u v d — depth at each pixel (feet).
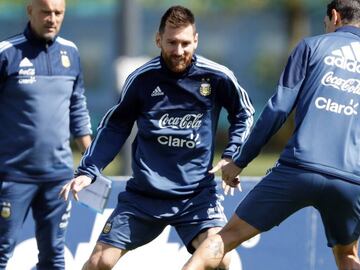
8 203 76.74
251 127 70.64
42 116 76.13
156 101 69.05
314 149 63.87
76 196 68.80
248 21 267.18
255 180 83.92
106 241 69.77
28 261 83.20
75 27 261.03
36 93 75.97
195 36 68.33
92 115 256.73
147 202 69.67
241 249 84.02
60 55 77.10
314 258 84.38
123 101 69.72
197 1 263.70
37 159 76.54
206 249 64.80
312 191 64.08
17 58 75.56
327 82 64.69
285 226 84.33
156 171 69.36
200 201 69.46
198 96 69.00
